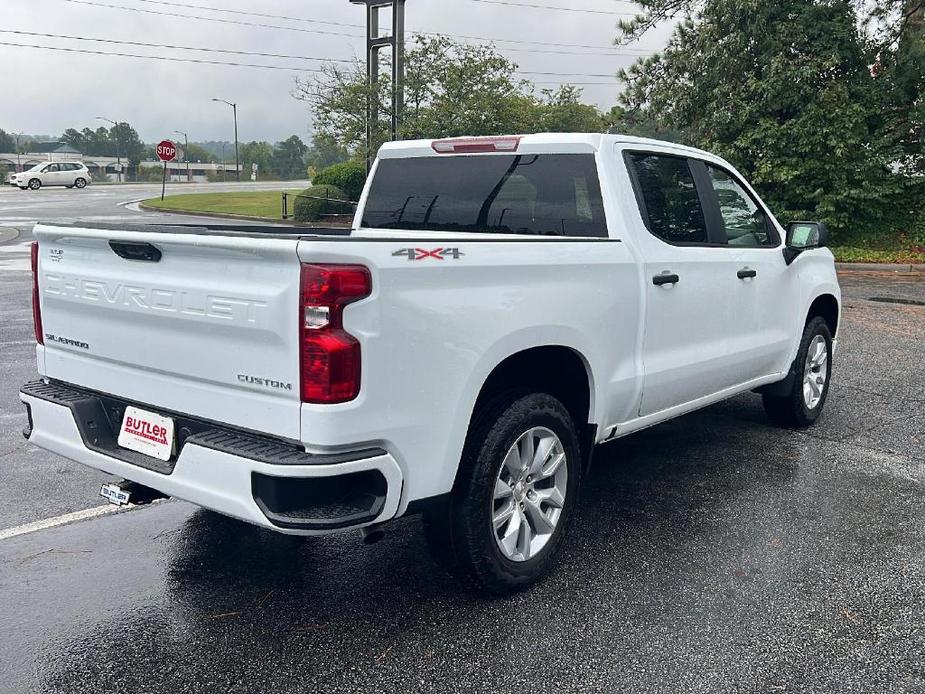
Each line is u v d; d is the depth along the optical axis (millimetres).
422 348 2977
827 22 17656
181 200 37406
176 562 3896
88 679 2959
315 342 2721
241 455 2812
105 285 3344
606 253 3900
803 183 18672
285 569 3838
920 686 2969
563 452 3734
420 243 2963
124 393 3395
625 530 4312
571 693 2904
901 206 19469
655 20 19719
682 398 4645
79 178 51781
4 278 13711
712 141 19094
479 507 3324
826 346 6270
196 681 2955
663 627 3346
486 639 3242
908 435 6051
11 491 4730
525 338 3408
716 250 4785
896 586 3719
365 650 3162
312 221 26109
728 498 4781
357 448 2861
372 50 25578
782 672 3043
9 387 6918
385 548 4082
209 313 2967
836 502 4734
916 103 18031
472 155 4637
